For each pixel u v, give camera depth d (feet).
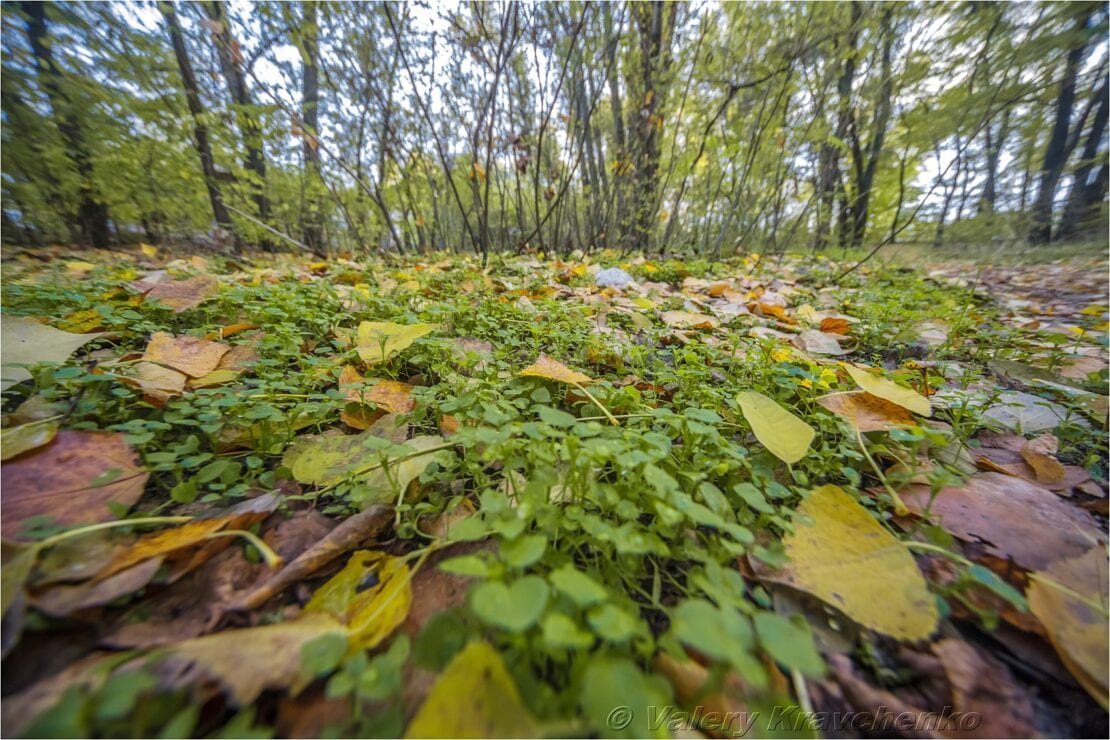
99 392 3.84
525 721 1.67
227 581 2.40
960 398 4.69
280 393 4.25
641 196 18.02
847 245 22.75
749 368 5.41
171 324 6.11
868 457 3.50
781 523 2.70
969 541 2.91
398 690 1.76
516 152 15.15
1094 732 1.99
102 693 1.59
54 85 11.79
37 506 2.51
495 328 6.50
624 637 1.75
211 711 1.80
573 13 13.44
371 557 2.66
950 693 2.09
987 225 19.84
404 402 4.22
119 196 14.93
